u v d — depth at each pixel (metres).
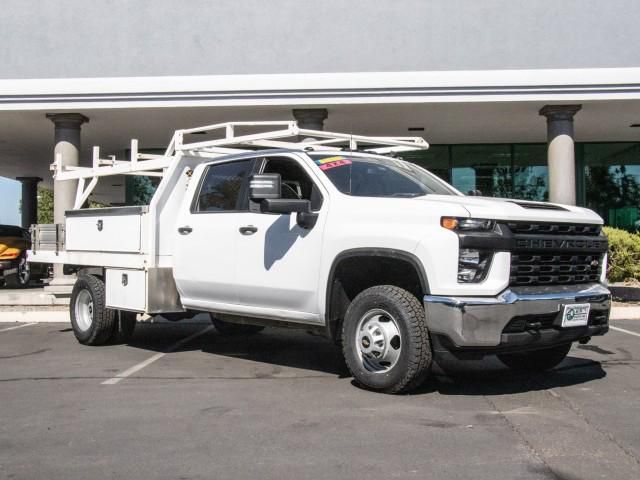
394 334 5.55
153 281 7.50
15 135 16.86
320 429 4.74
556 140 13.53
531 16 13.33
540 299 5.34
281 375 6.60
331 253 5.91
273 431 4.71
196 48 13.71
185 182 7.86
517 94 13.02
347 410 5.22
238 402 5.52
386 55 13.50
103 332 8.34
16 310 12.51
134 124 15.30
